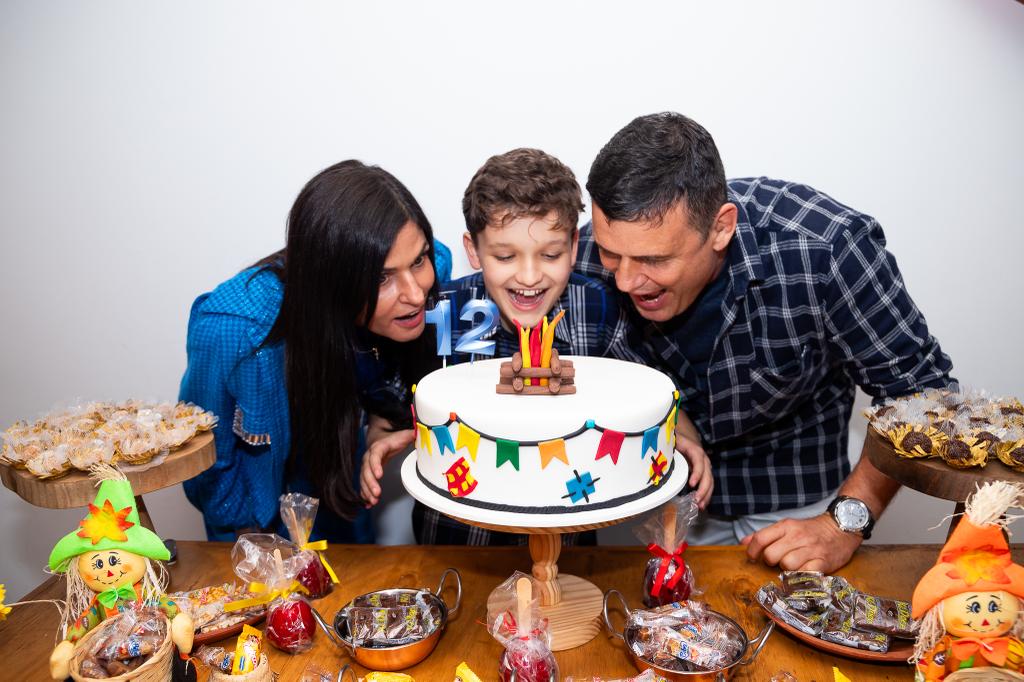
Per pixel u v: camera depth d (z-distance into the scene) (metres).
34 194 2.02
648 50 1.79
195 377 1.46
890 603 1.11
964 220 1.85
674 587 1.16
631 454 1.03
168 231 2.01
